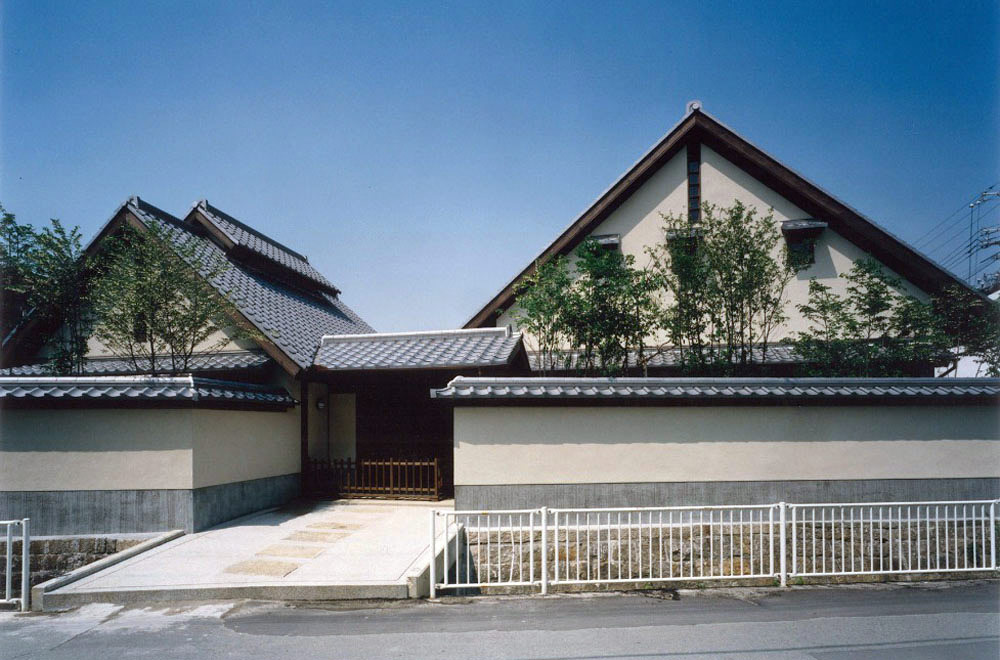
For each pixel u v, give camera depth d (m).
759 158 13.30
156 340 10.91
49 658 4.66
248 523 9.39
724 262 10.58
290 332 12.51
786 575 6.84
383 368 11.46
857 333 10.70
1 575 8.49
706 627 5.31
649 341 13.31
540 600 6.14
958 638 5.06
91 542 8.52
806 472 8.68
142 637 5.09
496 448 8.70
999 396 8.48
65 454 8.78
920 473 8.68
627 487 8.65
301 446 11.95
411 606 5.93
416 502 10.97
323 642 4.94
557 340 10.96
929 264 12.09
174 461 8.78
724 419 8.77
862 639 5.03
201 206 14.87
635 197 14.28
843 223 13.02
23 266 10.93
